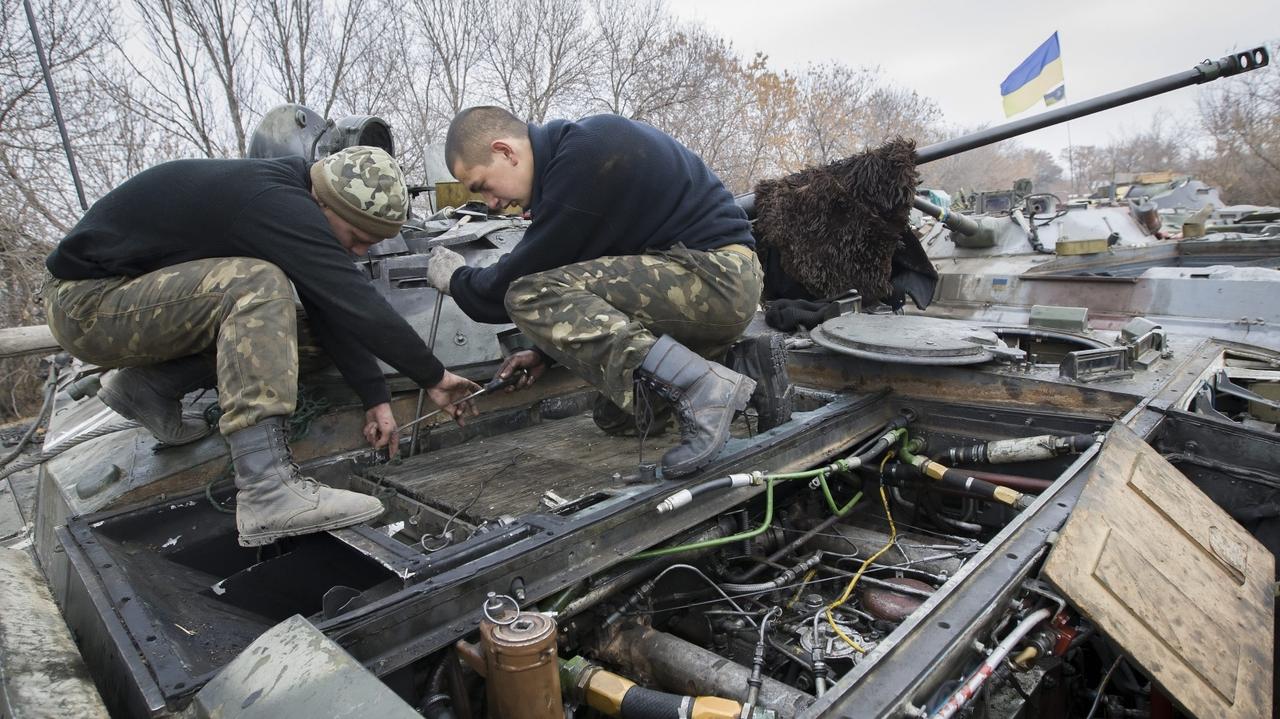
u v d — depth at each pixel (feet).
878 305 15.40
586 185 7.91
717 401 7.68
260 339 7.22
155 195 7.51
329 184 7.83
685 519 7.65
